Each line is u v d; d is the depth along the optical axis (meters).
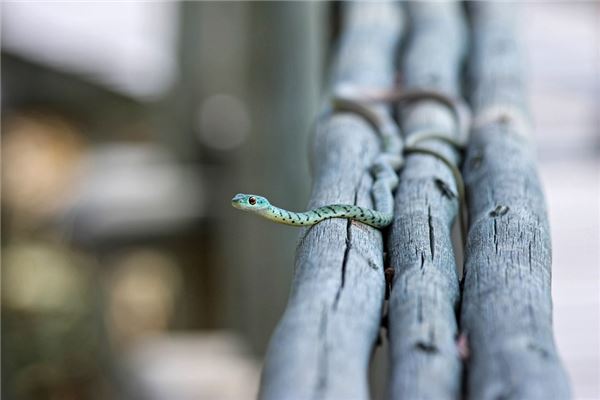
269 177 7.99
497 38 5.59
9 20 10.91
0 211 11.35
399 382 2.17
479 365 2.21
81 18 12.58
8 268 10.02
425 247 2.82
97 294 10.95
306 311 2.35
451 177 3.57
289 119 7.80
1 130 11.56
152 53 13.30
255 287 8.65
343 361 2.16
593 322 6.70
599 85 9.95
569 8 11.33
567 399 2.04
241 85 11.59
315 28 7.73
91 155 13.31
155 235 12.40
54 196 12.27
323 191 3.34
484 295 2.48
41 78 11.71
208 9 12.66
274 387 2.09
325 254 2.69
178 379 10.50
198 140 13.09
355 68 4.97
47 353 9.72
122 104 13.17
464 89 5.25
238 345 10.13
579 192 8.30
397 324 2.40
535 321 2.31
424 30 5.61
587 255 7.43
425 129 4.10
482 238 2.89
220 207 11.91
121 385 10.62
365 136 3.94
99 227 12.02
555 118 9.52
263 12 8.76
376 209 3.18
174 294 12.61
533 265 2.67
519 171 3.46
